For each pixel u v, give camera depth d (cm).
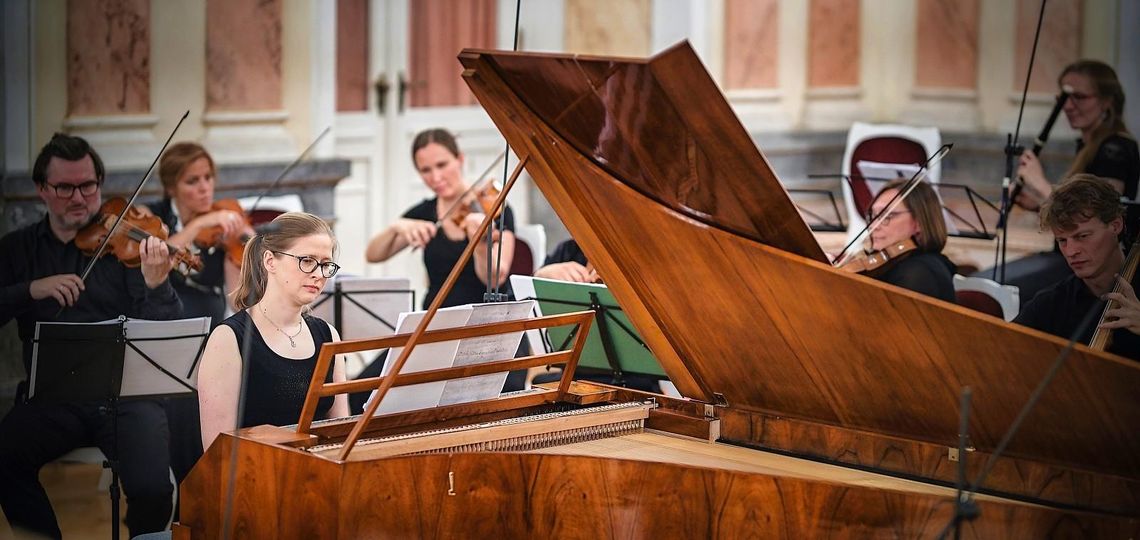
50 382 752
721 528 512
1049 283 1255
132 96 1201
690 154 513
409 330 593
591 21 1521
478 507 527
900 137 1383
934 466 541
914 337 509
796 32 1577
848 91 1573
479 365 601
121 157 1187
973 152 1465
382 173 1446
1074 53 1380
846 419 576
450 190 1185
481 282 1106
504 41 1505
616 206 570
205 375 691
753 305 559
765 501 502
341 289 931
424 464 517
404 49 1445
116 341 749
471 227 1111
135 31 1198
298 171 1321
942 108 1508
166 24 1220
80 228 981
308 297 710
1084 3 1366
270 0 1302
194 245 1061
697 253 559
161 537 652
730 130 485
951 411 528
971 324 485
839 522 489
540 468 530
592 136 544
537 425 593
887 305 506
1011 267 1289
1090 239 754
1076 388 477
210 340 698
